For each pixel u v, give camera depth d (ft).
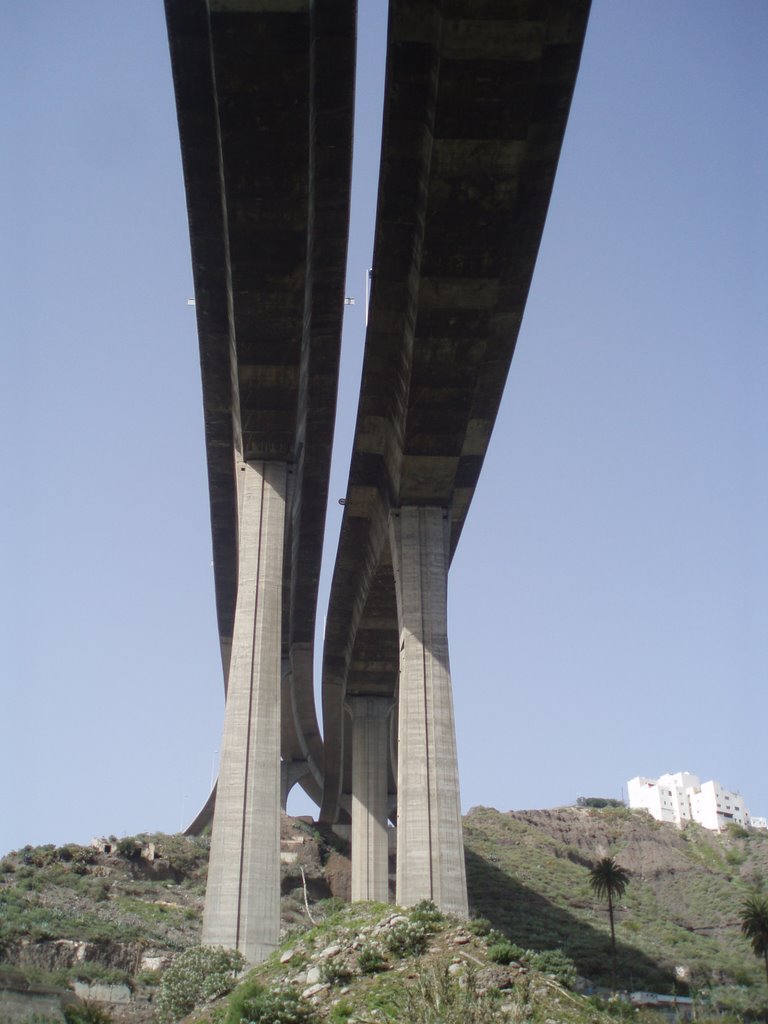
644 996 173.78
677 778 419.13
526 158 105.50
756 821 413.39
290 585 180.24
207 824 275.59
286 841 252.21
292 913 217.15
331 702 212.43
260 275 117.70
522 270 116.16
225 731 127.03
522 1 91.97
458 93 97.71
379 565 157.17
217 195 116.67
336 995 84.43
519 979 86.12
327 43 103.65
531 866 288.30
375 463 144.25
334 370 135.33
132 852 216.33
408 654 130.82
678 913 278.67
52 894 183.32
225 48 98.84
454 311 115.14
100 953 148.05
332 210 117.39
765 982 205.57
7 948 141.18
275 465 138.92
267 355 126.72
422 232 109.40
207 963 105.29
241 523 136.36
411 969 87.81
